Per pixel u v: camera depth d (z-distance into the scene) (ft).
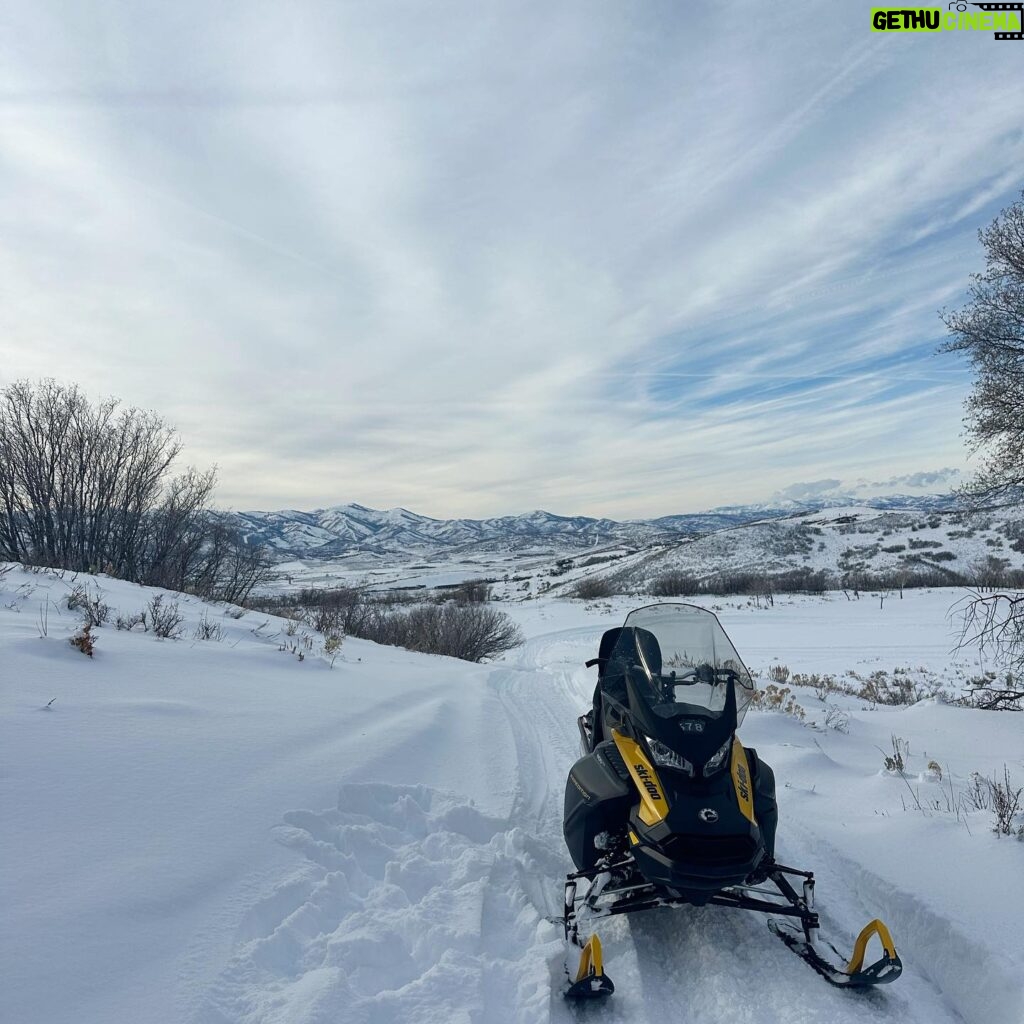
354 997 8.70
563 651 76.95
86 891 9.23
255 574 61.98
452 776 17.98
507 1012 9.27
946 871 12.80
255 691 20.17
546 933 11.31
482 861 13.25
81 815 10.90
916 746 27.14
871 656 71.87
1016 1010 8.99
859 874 13.28
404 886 12.03
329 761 15.92
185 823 11.61
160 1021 7.56
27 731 12.94
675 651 13.70
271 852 11.65
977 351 34.50
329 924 10.44
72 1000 7.50
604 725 13.89
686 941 11.44
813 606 131.54
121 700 15.90
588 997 9.70
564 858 14.66
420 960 10.04
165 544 54.95
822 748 25.58
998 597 32.35
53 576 32.22
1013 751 25.52
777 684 42.16
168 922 9.22
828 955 10.77
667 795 10.83
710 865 10.09
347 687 24.45
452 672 37.76
